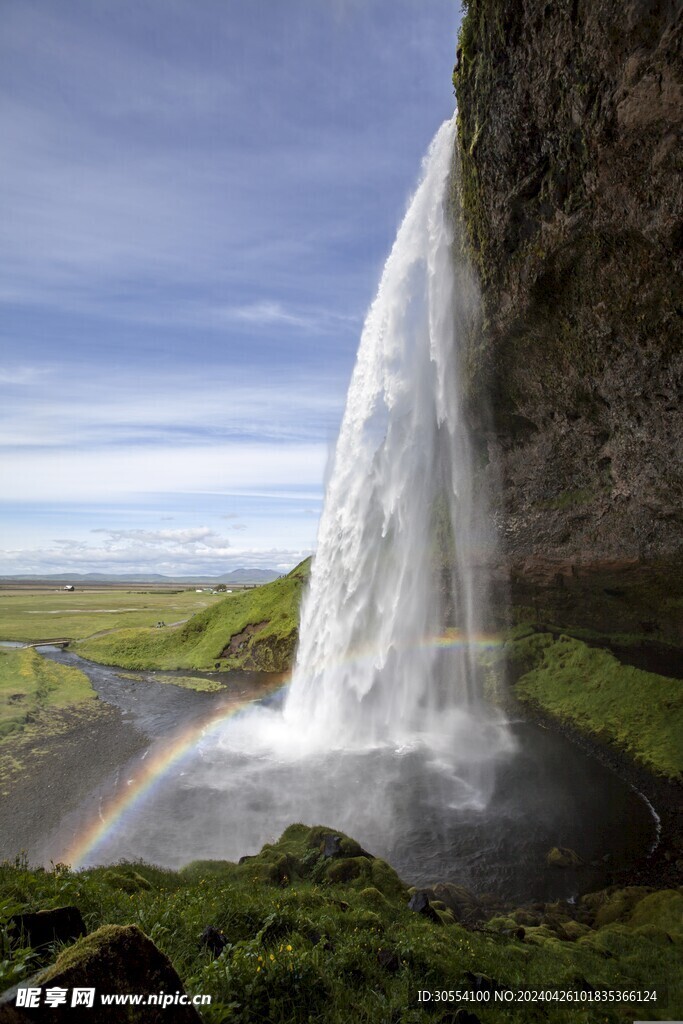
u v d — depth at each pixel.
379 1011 7.80
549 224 18.88
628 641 36.56
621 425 23.38
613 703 34.78
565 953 12.94
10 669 52.66
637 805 25.56
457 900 16.50
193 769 31.19
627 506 26.88
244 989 6.98
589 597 35.81
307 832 19.34
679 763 27.44
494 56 17.92
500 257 21.56
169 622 93.81
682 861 20.61
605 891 18.69
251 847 22.45
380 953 9.62
